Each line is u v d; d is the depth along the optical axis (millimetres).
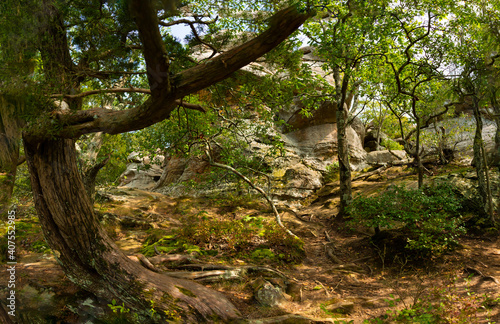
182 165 19297
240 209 13461
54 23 4422
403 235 8539
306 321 5336
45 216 5254
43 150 5047
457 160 15344
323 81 11352
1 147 4578
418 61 10078
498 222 9648
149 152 12875
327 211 13492
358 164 19109
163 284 5609
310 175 16547
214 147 16031
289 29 3189
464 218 9891
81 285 5734
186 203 14039
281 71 6113
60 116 4344
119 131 4113
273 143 11859
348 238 10305
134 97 5555
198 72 3424
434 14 9211
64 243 5348
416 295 5910
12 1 4137
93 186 10695
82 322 5441
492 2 9297
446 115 15445
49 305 5715
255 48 3299
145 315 5305
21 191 12109
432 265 7539
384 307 5863
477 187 10406
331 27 8930
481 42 9445
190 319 5199
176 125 10578
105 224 10688
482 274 6727
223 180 16297
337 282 7168
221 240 8648
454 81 9836
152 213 12391
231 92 6699
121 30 4457
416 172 14930
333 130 19375
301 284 6777
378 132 21312
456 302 5293
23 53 4238
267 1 4820
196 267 7016
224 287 6480
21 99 4043
